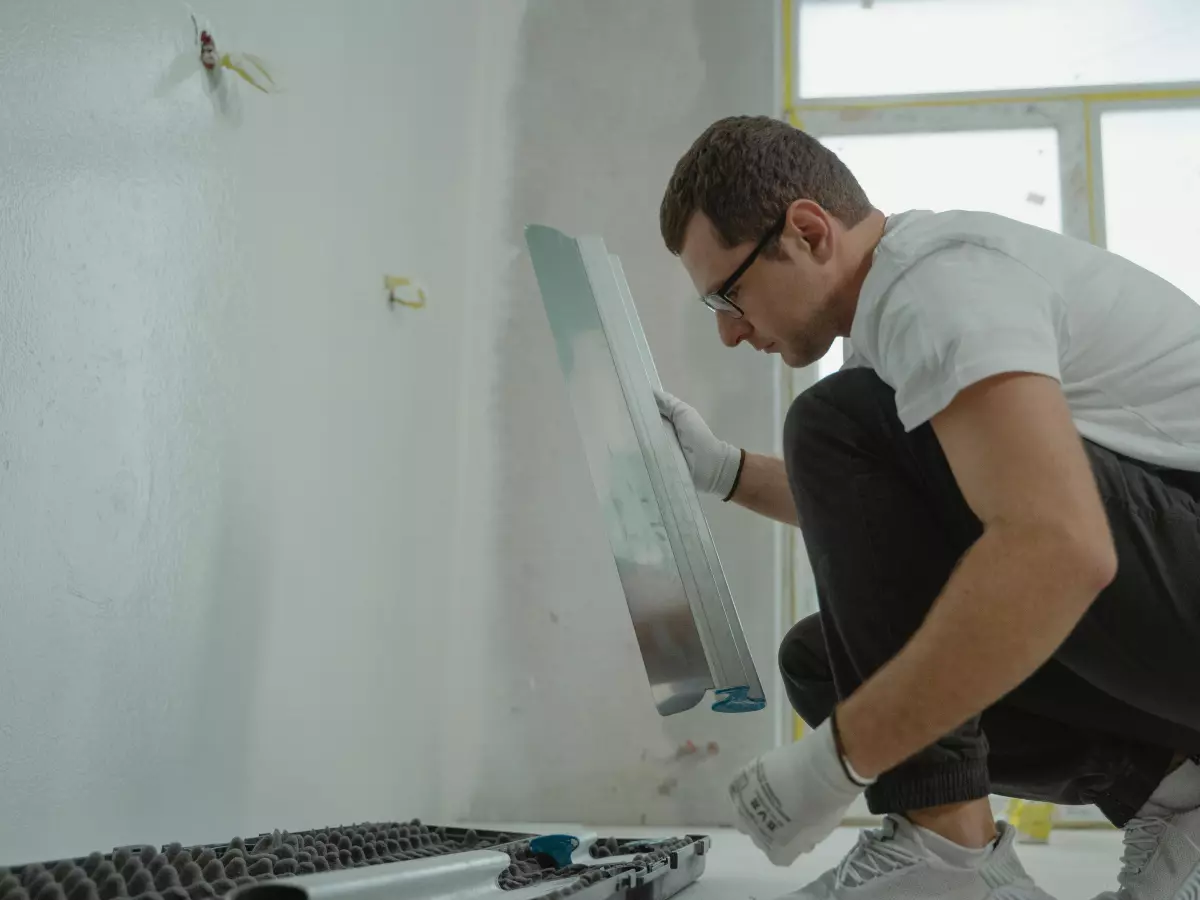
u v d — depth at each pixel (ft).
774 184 2.99
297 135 5.52
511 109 8.91
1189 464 2.73
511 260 8.61
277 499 5.14
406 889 2.62
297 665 5.30
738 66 8.77
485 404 8.36
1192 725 2.74
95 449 3.76
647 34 8.91
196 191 4.50
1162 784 2.97
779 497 4.25
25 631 3.37
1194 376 2.76
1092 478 2.25
